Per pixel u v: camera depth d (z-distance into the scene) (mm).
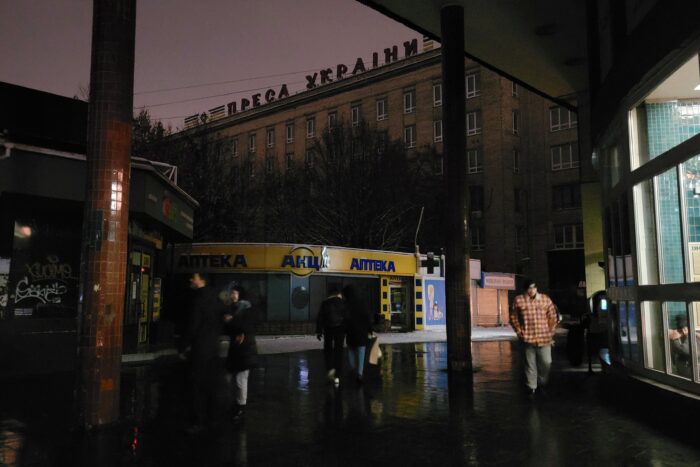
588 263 19578
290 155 56062
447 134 12367
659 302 7930
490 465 5090
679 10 6543
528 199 44656
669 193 7645
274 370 11789
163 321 16000
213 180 31938
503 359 14070
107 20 6703
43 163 10195
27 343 10508
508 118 44125
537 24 14578
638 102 8359
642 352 8398
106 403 6449
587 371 11469
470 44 15984
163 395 8469
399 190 32969
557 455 5375
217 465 5102
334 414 7262
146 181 12000
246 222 35312
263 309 24719
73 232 11719
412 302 29203
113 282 6574
